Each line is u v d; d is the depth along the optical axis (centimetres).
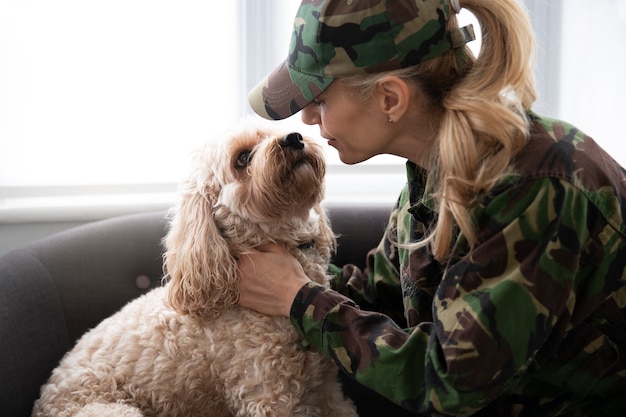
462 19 272
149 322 187
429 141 148
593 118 295
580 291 140
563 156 134
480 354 129
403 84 140
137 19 255
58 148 253
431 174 148
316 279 188
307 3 147
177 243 183
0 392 179
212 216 183
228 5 263
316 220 195
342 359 152
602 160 139
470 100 133
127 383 183
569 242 129
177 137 265
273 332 172
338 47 141
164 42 259
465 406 135
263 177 177
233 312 178
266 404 170
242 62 268
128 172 262
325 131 153
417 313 167
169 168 266
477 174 135
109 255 220
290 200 181
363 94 144
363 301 200
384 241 194
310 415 187
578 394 150
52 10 245
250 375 173
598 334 143
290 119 271
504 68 136
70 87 252
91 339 193
